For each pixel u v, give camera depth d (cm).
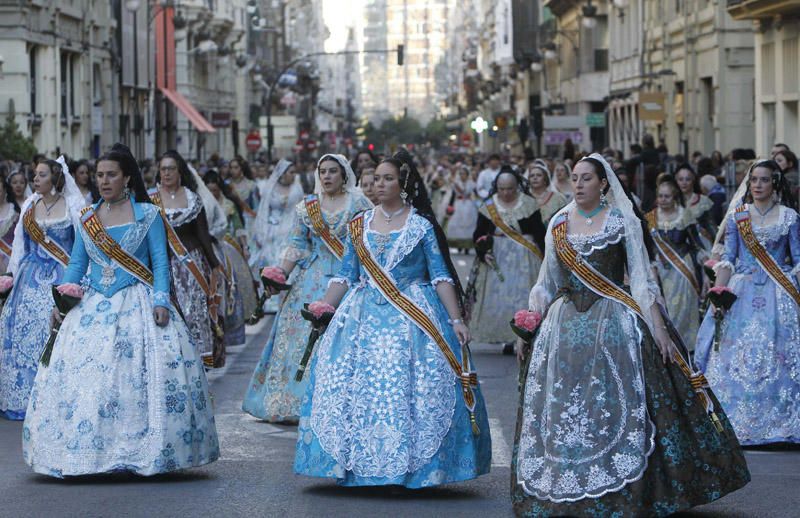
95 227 943
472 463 898
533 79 8531
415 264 919
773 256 1147
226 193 1842
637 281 830
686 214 1560
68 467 917
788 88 3378
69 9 4503
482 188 3459
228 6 7969
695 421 820
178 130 6869
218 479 948
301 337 1192
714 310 1163
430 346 902
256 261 1978
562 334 831
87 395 923
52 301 1241
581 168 846
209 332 1435
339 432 888
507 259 1686
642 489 798
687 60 4325
